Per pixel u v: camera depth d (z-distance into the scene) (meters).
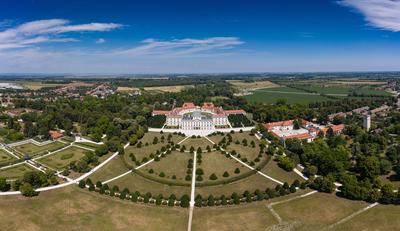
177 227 158.75
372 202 181.00
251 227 157.75
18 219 162.50
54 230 154.38
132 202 185.75
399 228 153.75
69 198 188.62
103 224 160.38
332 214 168.88
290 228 155.88
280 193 193.62
